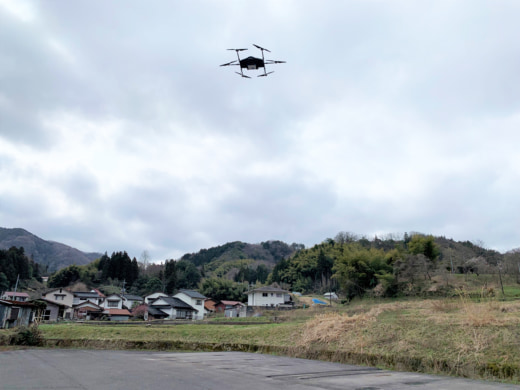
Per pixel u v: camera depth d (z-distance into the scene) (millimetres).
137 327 22578
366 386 8133
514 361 9766
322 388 7828
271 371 10273
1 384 7941
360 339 13766
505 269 35219
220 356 14266
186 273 81125
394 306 22656
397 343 12664
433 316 15141
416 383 8594
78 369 10336
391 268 36312
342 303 40000
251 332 18484
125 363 11797
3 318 22062
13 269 62719
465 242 71062
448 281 32594
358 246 51906
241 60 12977
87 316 47250
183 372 9812
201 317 53219
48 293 49344
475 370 9867
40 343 18562
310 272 74250
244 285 68812
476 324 12688
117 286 71375
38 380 8469
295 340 15844
